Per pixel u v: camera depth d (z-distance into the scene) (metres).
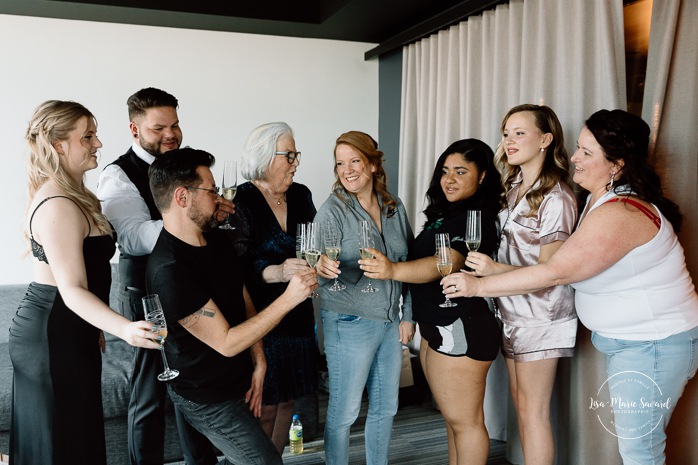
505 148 2.44
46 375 1.89
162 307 1.75
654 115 2.39
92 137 2.01
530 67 3.14
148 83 4.25
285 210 2.52
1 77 3.92
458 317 2.28
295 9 4.17
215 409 1.87
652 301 1.95
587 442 2.69
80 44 4.07
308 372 2.54
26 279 4.05
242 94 4.50
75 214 1.88
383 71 4.84
